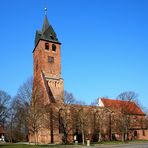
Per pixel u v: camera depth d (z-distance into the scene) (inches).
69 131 3511.3
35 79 3745.1
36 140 3304.6
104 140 3983.8
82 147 2669.8
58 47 4320.9
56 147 2603.3
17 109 3449.8
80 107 3597.4
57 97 3764.8
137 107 4778.5
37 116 3085.6
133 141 3730.3
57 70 4205.2
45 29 4315.9
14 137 4365.2
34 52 4498.0
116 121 4143.7
